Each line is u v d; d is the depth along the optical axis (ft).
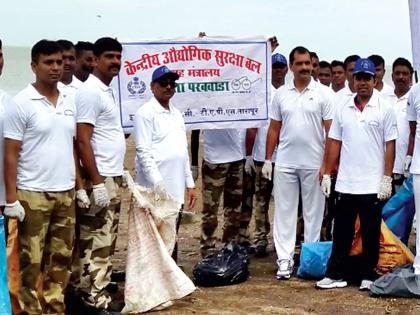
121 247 30.83
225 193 28.43
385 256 24.34
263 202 29.32
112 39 21.26
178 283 21.63
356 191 23.32
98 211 20.80
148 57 25.52
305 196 25.94
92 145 20.94
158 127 22.90
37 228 19.15
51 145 19.04
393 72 27.81
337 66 34.19
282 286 24.68
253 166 29.17
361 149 23.21
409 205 26.00
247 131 28.81
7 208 18.61
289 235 25.99
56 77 18.88
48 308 19.93
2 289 17.98
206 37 26.30
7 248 19.94
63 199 19.42
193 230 35.01
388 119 23.04
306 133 25.38
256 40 26.81
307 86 25.46
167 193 22.17
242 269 25.08
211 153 27.27
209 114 26.58
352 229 23.90
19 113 18.49
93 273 20.84
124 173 21.94
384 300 22.71
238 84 26.81
